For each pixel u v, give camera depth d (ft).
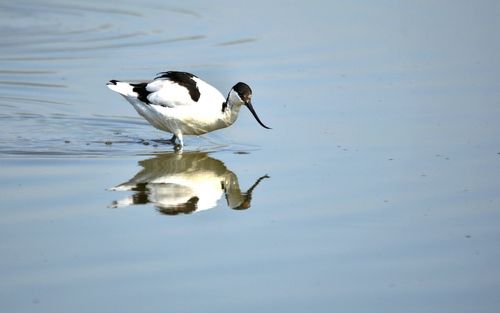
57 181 42.93
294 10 78.89
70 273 32.86
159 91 48.83
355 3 80.89
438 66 62.39
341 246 35.73
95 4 85.46
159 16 79.30
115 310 30.09
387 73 61.11
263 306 30.63
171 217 38.81
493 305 30.91
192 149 49.06
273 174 44.37
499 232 36.99
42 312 29.84
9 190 41.45
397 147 47.67
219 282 32.42
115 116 54.90
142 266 33.63
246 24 74.59
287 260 34.40
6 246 35.12
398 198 40.86
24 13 82.23
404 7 79.15
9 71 63.26
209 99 49.06
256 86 58.70
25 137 50.06
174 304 30.63
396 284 32.48
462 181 42.75
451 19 74.59
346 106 54.75
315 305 30.78
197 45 68.85
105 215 38.73
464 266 33.88
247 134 51.16
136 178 43.80
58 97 57.72
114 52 67.92
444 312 30.37
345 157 46.42
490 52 65.36
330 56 65.16
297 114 53.47
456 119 51.98
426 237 36.55
